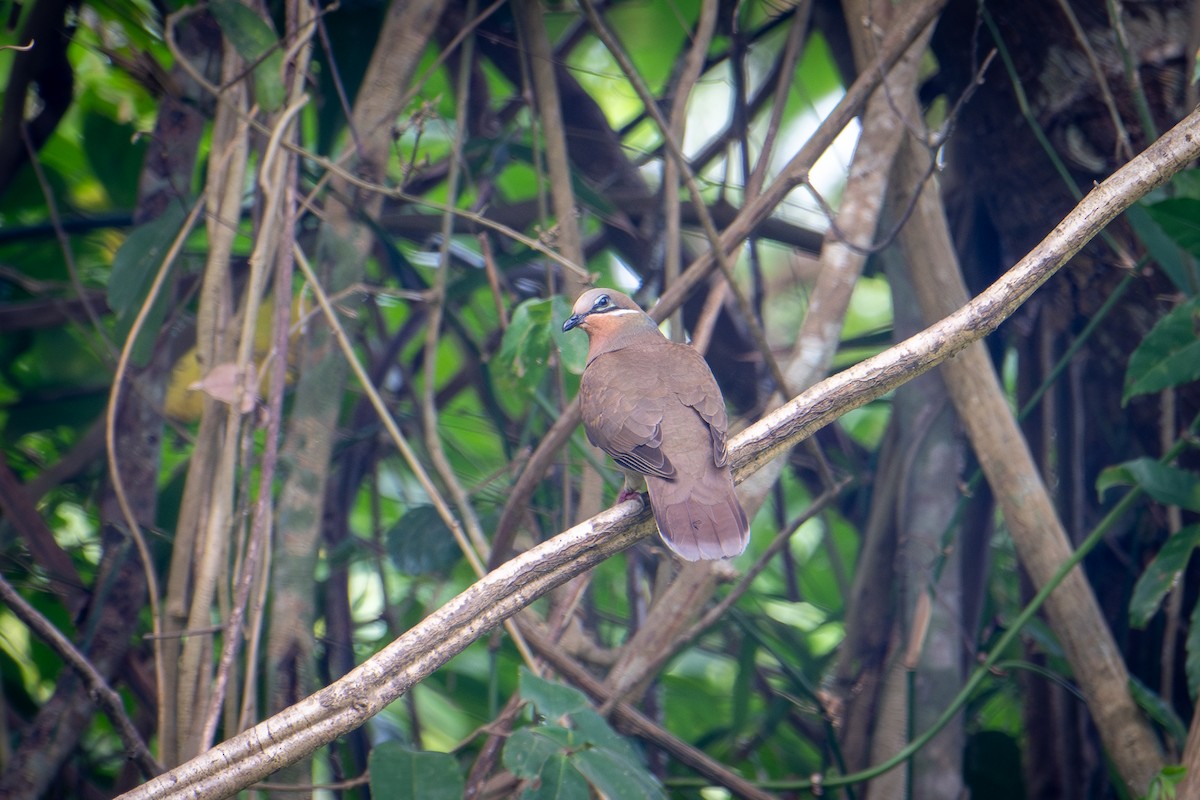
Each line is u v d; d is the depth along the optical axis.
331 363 9.96
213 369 9.09
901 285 11.21
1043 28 10.01
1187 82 9.69
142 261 9.96
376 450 12.12
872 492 12.06
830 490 9.89
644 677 9.48
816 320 9.84
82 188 14.66
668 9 14.75
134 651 10.30
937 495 10.85
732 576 9.55
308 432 9.73
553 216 12.44
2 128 11.34
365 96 10.52
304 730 6.29
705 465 7.77
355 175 10.34
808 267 16.39
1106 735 9.24
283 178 9.40
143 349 9.84
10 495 10.22
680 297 9.47
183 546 9.13
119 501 9.34
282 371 8.95
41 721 9.68
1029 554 9.53
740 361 12.69
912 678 9.84
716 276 10.88
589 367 9.05
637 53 15.28
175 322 11.06
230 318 9.70
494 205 12.95
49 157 14.47
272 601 9.23
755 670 12.27
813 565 14.70
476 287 11.93
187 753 8.45
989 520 11.16
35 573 10.23
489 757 9.08
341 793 10.26
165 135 11.13
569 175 10.88
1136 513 10.69
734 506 7.54
